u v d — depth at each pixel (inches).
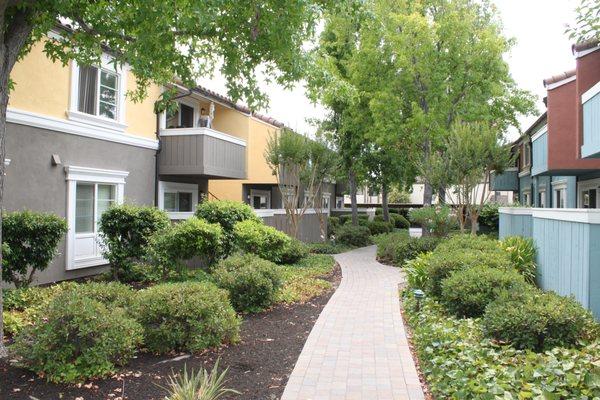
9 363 205.6
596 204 625.3
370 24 521.3
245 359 228.1
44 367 188.7
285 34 275.3
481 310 276.7
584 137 408.8
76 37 302.2
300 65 304.3
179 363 217.9
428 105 791.1
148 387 187.6
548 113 561.3
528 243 412.2
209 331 236.5
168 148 590.2
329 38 909.2
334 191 1616.6
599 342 213.9
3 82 219.1
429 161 697.0
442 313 299.4
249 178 858.8
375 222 1182.9
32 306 295.3
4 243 328.8
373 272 562.9
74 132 456.8
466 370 188.4
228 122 811.4
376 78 804.0
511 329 221.5
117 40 305.0
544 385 165.8
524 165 1029.8
